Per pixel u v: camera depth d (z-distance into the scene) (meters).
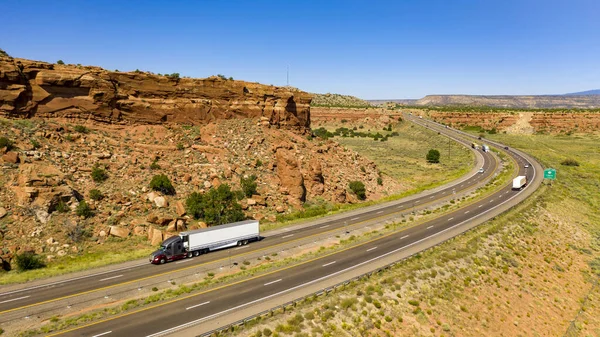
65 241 36.62
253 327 23.66
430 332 26.59
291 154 61.56
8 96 47.09
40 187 39.12
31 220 36.94
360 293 28.80
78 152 47.88
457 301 30.88
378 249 39.56
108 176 46.56
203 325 23.75
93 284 30.06
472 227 47.09
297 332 23.47
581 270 42.25
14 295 27.97
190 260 36.09
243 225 40.66
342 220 52.12
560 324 32.12
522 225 49.88
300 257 37.16
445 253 37.88
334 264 35.16
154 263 34.78
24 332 22.81
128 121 57.16
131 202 43.75
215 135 62.94
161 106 60.19
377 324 25.73
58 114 51.31
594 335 31.53
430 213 56.12
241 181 54.00
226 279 31.30
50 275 31.66
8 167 40.41
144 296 28.12
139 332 22.86
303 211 54.91
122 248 38.00
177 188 48.91
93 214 40.53
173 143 57.47
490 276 35.88
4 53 49.16
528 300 34.16
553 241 47.94
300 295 28.31
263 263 35.62
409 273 32.97
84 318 24.34
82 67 54.69
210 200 45.97
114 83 56.62
